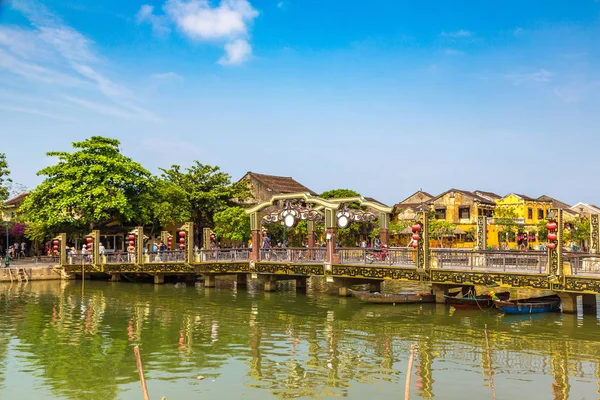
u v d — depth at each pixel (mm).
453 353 18578
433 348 19297
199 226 57562
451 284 29250
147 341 20609
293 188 69312
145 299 32562
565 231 54000
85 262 43656
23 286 39969
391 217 72000
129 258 41938
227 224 52469
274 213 35688
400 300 29781
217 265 37156
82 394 14555
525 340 20391
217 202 55156
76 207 45969
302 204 35500
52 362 17625
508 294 30234
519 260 25828
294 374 16234
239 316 26172
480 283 26172
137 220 49062
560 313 26062
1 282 42219
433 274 27781
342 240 57406
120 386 15180
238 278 39500
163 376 16078
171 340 20781
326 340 20688
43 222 46375
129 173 49000
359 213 33250
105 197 46031
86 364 17391
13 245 57469
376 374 16219
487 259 26797
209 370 16672
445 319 24891
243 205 59812
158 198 50625
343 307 28891
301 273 33188
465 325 23406
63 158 48219
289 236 59938
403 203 76312
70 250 48969
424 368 16812
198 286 40125
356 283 34031
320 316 26047
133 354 18609
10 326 23625
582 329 22281
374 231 61719
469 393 14547
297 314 26672
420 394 14469
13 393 14633
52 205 45969
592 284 22906
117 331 22516
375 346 19656
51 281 43500
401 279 28984
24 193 65125
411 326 23281
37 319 25375
